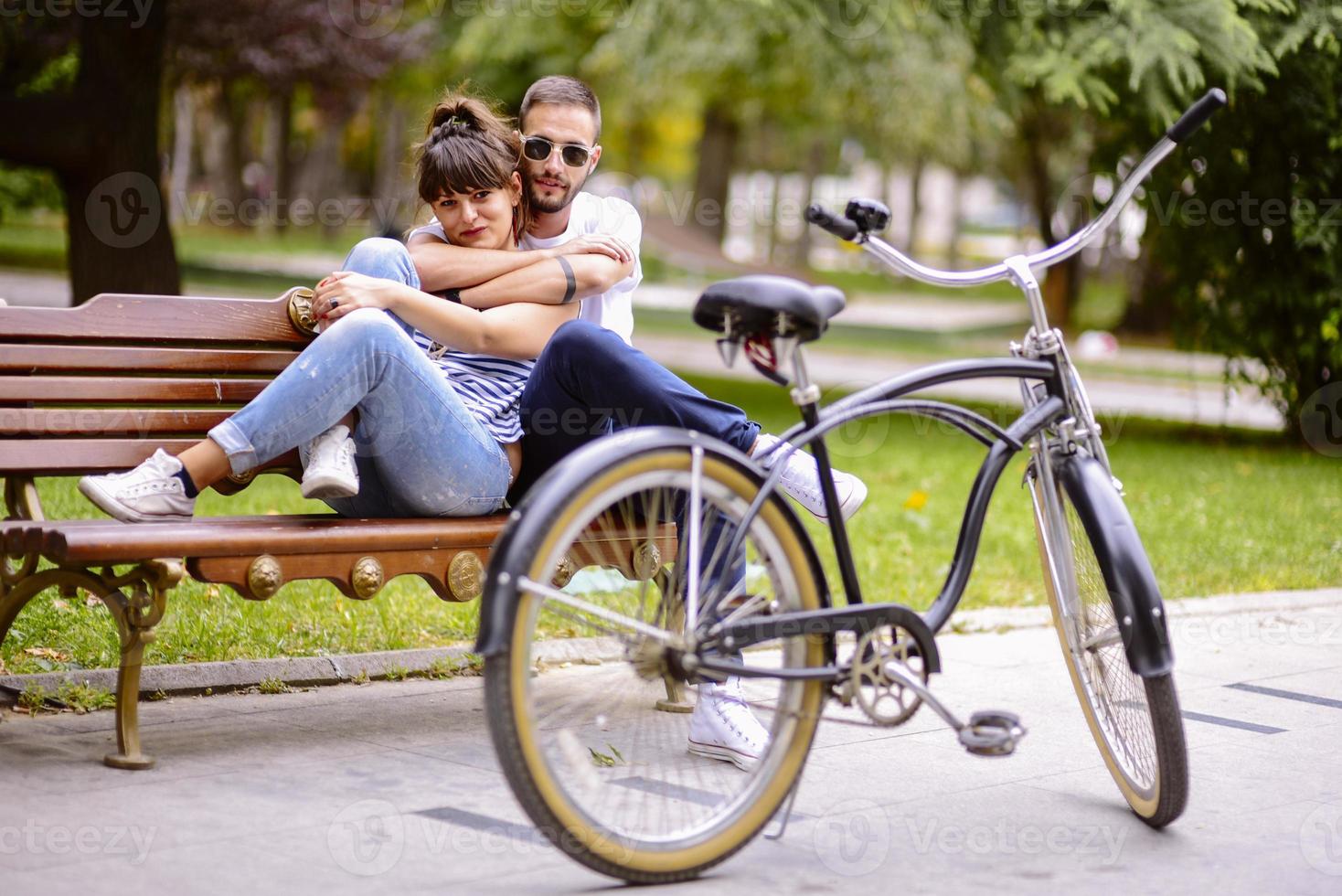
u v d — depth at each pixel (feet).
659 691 17.20
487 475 16.28
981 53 60.49
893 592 27.02
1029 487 15.69
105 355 16.34
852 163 227.61
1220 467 50.49
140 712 16.97
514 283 17.17
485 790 14.35
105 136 52.65
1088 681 15.16
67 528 13.97
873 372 90.58
